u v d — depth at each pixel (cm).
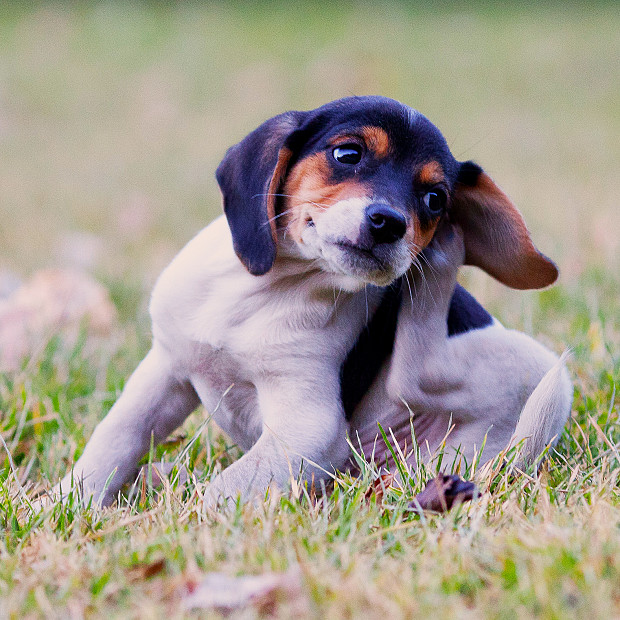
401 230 493
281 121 531
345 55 2809
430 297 548
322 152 520
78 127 2344
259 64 2770
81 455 572
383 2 3512
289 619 342
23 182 1834
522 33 3141
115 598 371
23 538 439
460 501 462
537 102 2489
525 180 1788
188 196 1717
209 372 551
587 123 2312
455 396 564
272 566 385
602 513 436
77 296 903
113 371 744
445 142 546
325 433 521
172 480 514
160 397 573
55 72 2756
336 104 538
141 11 3344
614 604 353
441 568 379
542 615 339
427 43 3000
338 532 431
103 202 1659
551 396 536
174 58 2867
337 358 539
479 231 577
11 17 3253
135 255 1298
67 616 356
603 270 1052
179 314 546
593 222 1338
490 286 987
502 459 514
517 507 458
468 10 3428
